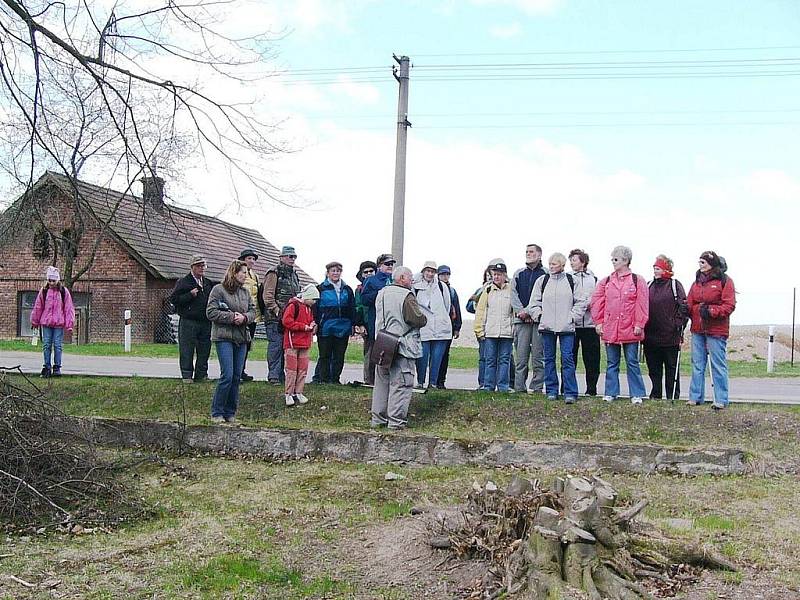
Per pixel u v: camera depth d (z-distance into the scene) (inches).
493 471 364.8
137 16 397.4
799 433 377.4
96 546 264.7
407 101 851.4
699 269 413.7
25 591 226.1
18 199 422.6
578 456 366.6
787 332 1173.1
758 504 308.5
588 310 436.8
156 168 413.1
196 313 489.4
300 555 257.4
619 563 217.9
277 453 397.1
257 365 749.9
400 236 842.2
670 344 430.9
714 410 401.7
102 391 473.7
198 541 271.7
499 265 463.2
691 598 213.3
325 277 497.7
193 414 440.5
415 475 360.8
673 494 323.3
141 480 352.8
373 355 404.8
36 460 308.5
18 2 381.4
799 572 233.9
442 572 235.3
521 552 221.5
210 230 1341.0
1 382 328.5
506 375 469.1
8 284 1167.6
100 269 1122.7
